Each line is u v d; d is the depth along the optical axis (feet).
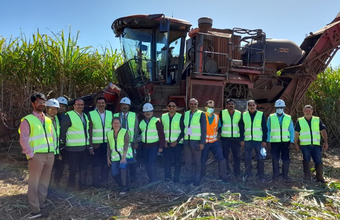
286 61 28.09
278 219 13.51
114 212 14.30
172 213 14.10
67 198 15.90
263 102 30.63
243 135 20.29
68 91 27.94
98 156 18.29
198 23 25.35
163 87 24.00
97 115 18.34
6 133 23.08
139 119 22.95
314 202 15.79
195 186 18.31
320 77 36.42
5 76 26.21
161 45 23.57
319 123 20.01
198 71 23.91
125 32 23.85
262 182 19.34
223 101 25.91
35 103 13.57
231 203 15.17
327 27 29.50
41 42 26.78
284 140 19.71
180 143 19.19
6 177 19.44
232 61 25.29
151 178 18.86
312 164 24.47
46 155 13.83
